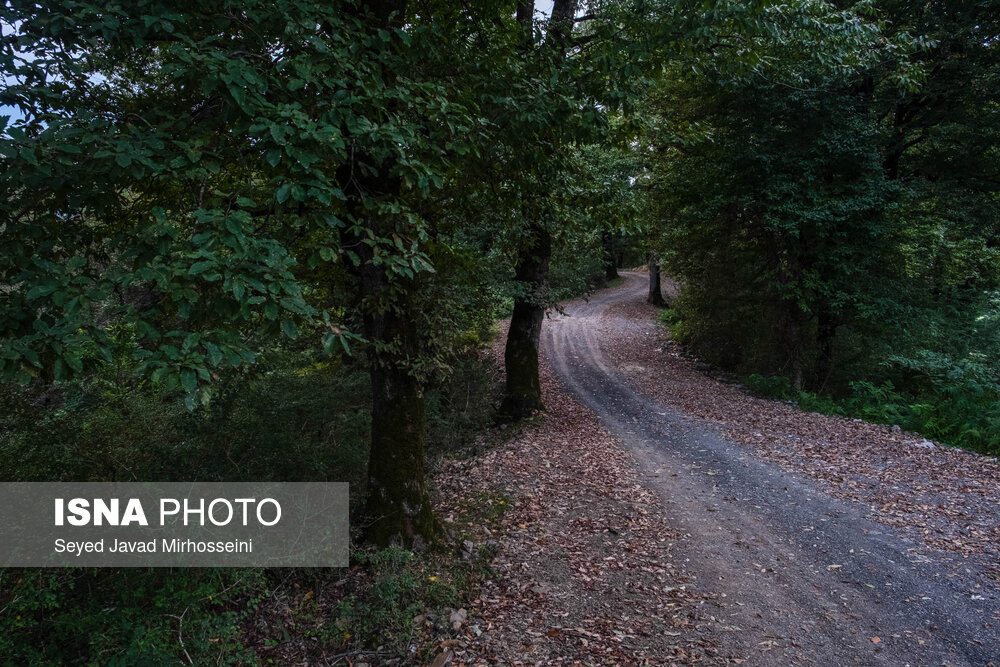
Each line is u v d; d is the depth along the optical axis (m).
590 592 5.77
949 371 15.00
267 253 3.21
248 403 6.77
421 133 5.09
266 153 3.39
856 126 14.30
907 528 7.11
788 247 16.17
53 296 2.77
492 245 10.83
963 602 5.50
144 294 3.76
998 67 14.30
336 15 4.69
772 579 6.03
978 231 17.56
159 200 4.52
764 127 15.16
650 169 18.50
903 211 16.42
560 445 11.05
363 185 5.55
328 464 6.91
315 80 3.91
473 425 12.35
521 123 5.79
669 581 5.99
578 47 9.62
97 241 4.21
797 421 12.59
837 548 6.69
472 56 6.28
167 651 4.30
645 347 23.73
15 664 4.19
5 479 5.38
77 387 5.98
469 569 6.18
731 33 7.91
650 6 6.98
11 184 3.05
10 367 2.66
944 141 15.98
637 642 4.94
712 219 16.75
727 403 14.66
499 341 22.05
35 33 3.56
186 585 4.89
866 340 16.91
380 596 5.35
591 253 15.44
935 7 14.67
